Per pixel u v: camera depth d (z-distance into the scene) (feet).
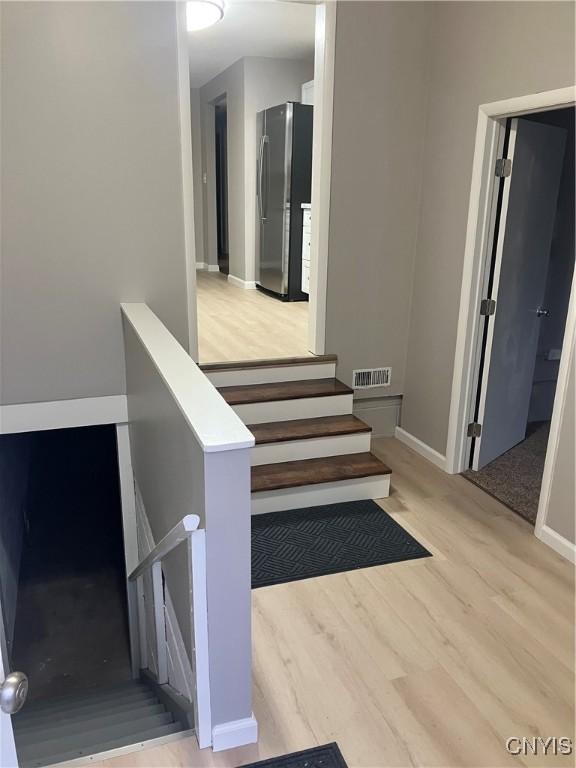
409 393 13.47
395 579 8.64
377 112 11.81
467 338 11.35
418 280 12.84
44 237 10.30
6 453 13.61
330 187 11.86
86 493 19.12
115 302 11.04
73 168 10.17
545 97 8.97
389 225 12.57
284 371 12.37
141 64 10.11
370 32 11.30
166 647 8.48
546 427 14.83
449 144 11.40
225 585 5.33
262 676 6.81
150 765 5.64
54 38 9.57
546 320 14.78
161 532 8.01
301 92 20.54
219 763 5.67
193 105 25.53
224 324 15.56
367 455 11.45
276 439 10.76
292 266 18.70
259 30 16.25
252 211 20.92
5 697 2.98
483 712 6.36
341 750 5.86
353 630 7.59
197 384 6.19
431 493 11.26
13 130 9.70
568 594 8.35
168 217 10.94
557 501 9.25
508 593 8.35
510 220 10.92
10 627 12.00
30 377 10.84
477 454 12.09
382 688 6.66
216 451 4.81
